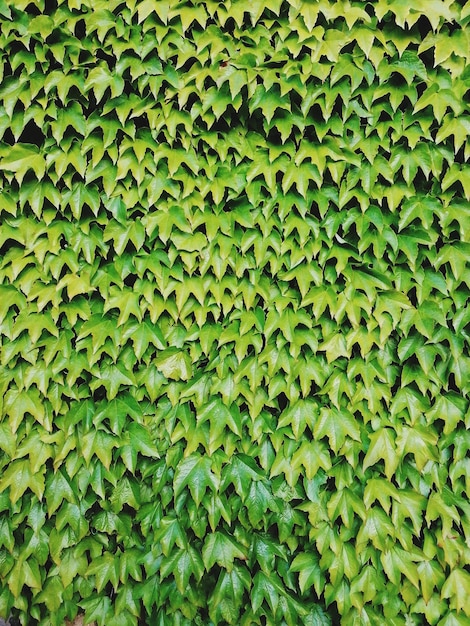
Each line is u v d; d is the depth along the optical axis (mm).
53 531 2262
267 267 2170
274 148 2033
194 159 2039
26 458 2207
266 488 2230
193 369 2219
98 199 2070
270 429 2193
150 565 2260
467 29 1920
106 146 1999
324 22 1971
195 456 2186
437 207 2045
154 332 2150
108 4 1943
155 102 2010
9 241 2172
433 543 2225
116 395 2205
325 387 2137
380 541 2131
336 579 2152
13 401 2139
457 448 2164
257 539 2285
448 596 2154
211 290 2117
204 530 2219
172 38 1959
